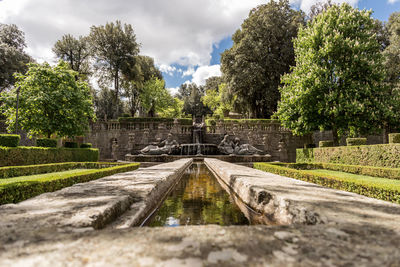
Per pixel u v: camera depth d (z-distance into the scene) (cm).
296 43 2042
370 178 809
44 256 122
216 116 5278
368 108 1582
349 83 1638
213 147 2302
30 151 1124
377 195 432
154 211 371
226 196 509
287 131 2786
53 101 1569
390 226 178
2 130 2078
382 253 127
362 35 1638
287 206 278
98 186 396
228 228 174
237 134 2720
